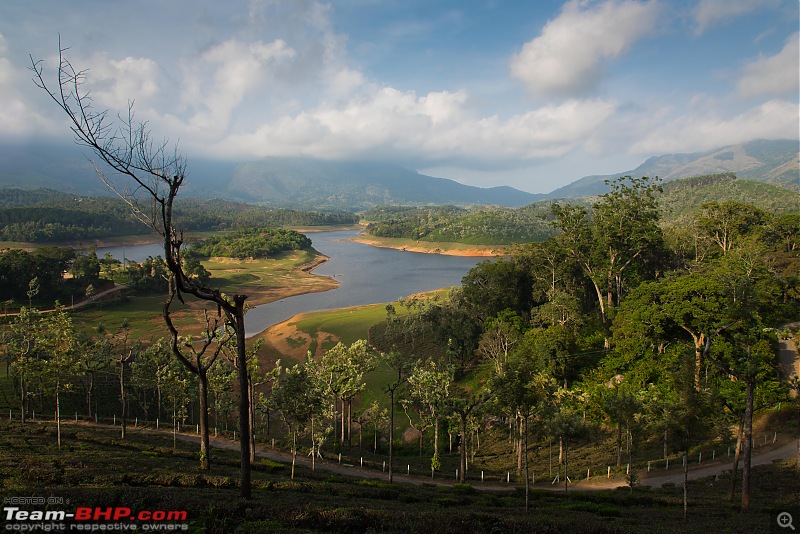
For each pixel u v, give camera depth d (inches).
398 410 2780.5
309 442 2373.3
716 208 3673.7
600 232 3031.5
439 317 3580.2
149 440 1987.0
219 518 793.6
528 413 1321.4
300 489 1311.5
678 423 1304.1
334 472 1815.9
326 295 6220.5
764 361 1971.0
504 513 1145.4
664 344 2397.9
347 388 2301.9
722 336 2030.0
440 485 1720.0
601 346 2770.7
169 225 837.2
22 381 2041.1
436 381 2251.5
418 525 850.1
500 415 2265.0
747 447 1157.1
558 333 2586.1
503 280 3363.7
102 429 2172.7
